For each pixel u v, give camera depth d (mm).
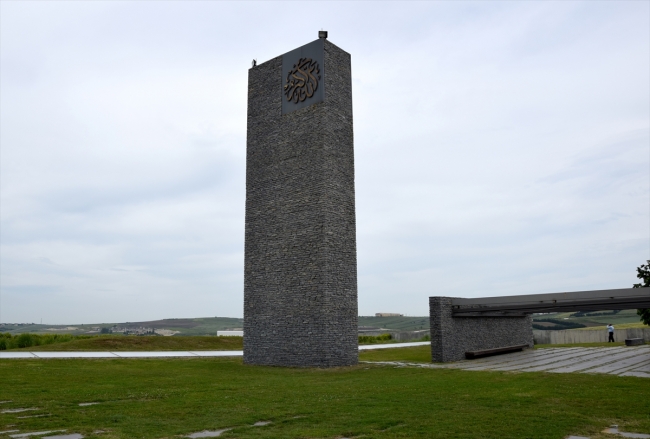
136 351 39156
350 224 31828
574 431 12430
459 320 33688
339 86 32438
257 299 32562
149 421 13617
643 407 15375
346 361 30219
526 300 29875
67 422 13359
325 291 29406
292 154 32188
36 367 25469
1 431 12352
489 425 12984
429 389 19422
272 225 32531
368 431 12461
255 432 12398
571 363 29281
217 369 28516
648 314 45125
